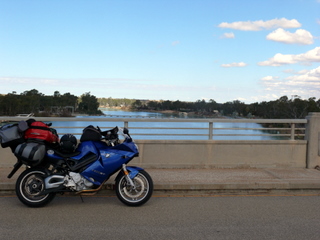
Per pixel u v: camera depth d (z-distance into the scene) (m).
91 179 5.48
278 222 4.98
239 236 4.36
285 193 6.81
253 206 5.83
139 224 4.78
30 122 5.68
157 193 6.59
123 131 5.57
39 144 5.36
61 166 5.52
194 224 4.82
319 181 7.06
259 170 8.33
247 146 8.60
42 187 5.43
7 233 4.32
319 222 5.01
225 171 8.12
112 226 4.68
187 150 8.43
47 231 4.42
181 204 5.89
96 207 5.62
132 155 5.55
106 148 5.60
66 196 6.27
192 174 7.67
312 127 8.66
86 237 4.23
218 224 4.84
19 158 5.30
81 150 5.54
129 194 5.70
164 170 8.12
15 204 5.69
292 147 8.73
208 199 6.26
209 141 8.45
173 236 4.32
